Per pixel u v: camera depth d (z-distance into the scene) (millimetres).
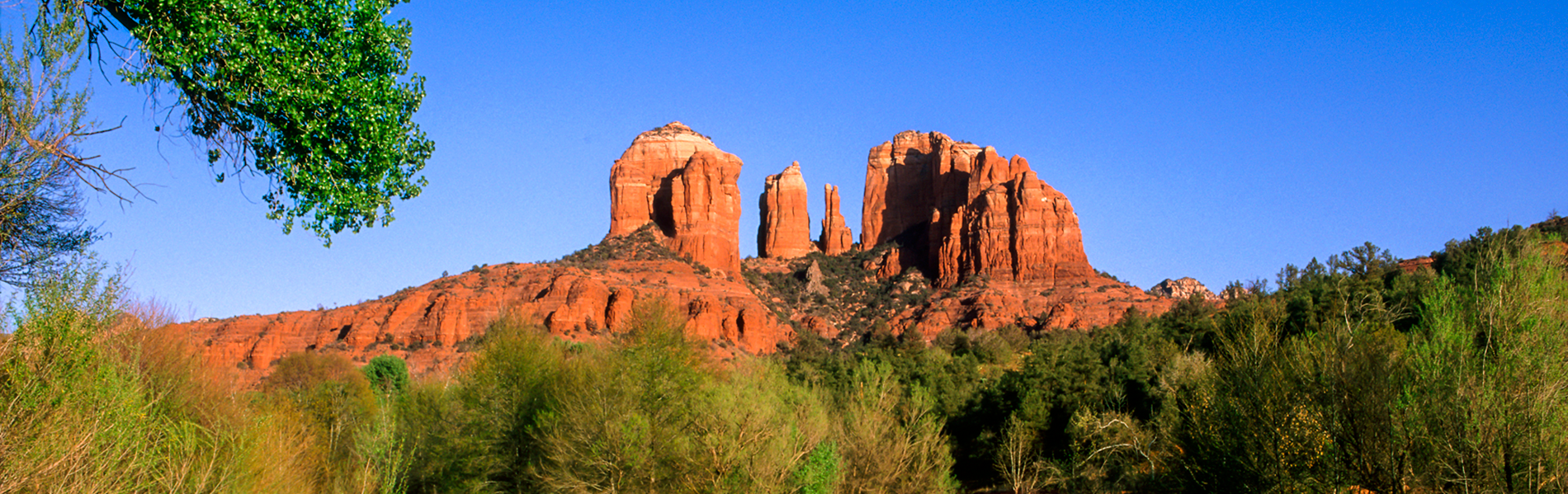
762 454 28219
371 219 14359
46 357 12664
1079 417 37250
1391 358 22062
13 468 11844
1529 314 19969
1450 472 19234
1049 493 37969
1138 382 43250
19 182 11250
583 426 29172
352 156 14211
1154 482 30141
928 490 32625
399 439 33938
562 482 28531
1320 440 21719
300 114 13266
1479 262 22172
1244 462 22969
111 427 13703
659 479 28031
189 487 17312
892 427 34781
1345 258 85875
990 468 45000
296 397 42688
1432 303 22062
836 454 30641
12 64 11008
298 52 13344
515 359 34531
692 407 29625
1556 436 18531
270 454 22766
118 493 13664
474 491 31734
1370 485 20547
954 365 58469
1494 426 18562
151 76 12266
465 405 34562
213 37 12297
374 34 14102
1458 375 18984
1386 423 20078
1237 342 26406
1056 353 49781
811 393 34625
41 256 12672
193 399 21812
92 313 13312
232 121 13234
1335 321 25047
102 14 12094
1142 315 110750
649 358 30266
